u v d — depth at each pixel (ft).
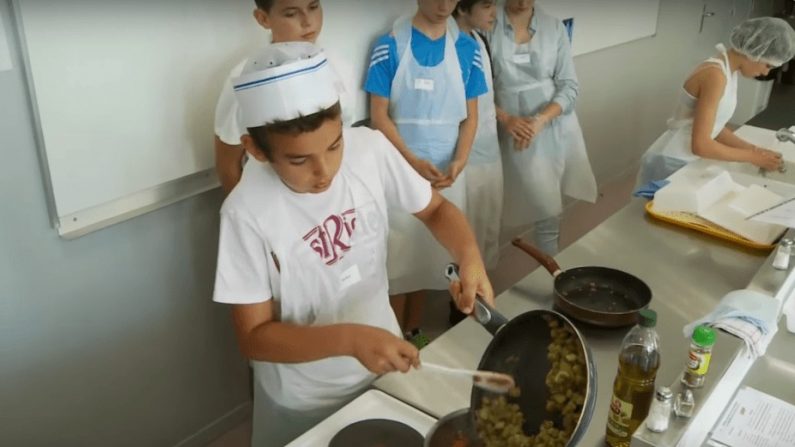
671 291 5.02
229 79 5.24
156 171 5.49
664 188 6.12
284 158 3.36
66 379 5.59
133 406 6.20
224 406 7.14
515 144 8.48
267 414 4.68
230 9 5.58
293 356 3.63
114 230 5.53
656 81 13.52
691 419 3.21
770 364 4.71
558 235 9.71
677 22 13.32
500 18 8.07
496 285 9.82
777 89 17.11
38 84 4.56
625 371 3.47
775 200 6.06
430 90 7.01
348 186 3.94
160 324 6.18
